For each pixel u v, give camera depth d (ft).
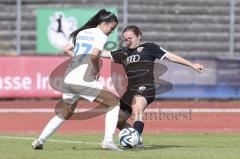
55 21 296.51
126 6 314.35
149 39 334.65
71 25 297.53
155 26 337.11
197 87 288.92
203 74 288.71
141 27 335.47
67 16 297.12
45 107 257.96
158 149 124.67
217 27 342.03
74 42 122.21
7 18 327.06
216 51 338.95
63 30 296.51
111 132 120.88
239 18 341.21
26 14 327.47
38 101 276.21
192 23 341.41
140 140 125.90
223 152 119.75
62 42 297.12
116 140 145.07
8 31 325.42
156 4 341.00
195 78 287.89
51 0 332.39
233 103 285.02
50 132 122.01
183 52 335.67
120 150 120.47
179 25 339.36
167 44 335.47
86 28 121.39
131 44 125.90
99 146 131.75
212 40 339.57
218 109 260.62
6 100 275.59
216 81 290.35
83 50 118.11
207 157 110.73
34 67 277.03
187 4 343.87
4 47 321.52
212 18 342.85
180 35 337.72
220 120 218.18
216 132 176.04
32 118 219.82
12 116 226.79
